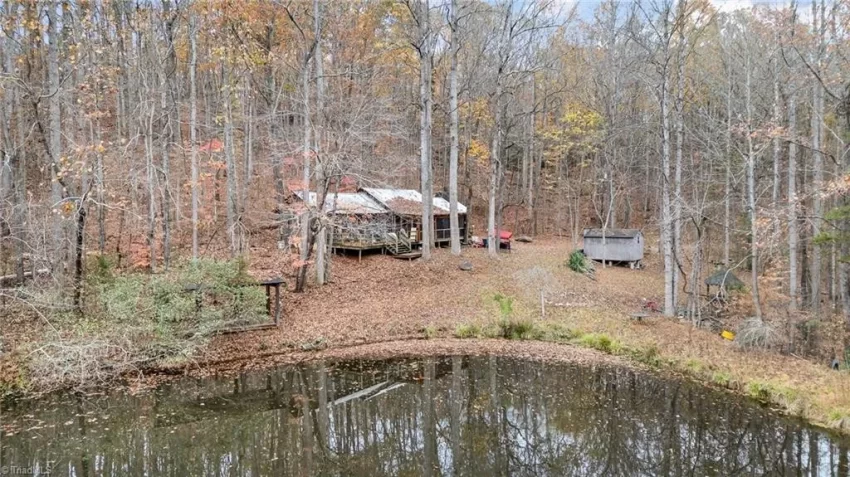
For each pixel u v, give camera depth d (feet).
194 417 37.78
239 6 59.72
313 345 52.80
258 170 88.89
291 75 82.79
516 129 124.26
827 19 62.80
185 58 76.48
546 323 59.98
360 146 72.13
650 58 67.97
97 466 30.25
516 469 31.76
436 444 35.19
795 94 63.21
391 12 87.15
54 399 39.04
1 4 43.37
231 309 51.75
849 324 54.08
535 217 131.23
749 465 32.09
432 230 88.43
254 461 31.81
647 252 115.24
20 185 54.95
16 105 59.00
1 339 42.22
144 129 59.57
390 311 62.08
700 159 96.48
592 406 41.27
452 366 49.96
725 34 80.59
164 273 52.24
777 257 66.85
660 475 31.14
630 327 59.82
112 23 60.13
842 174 50.01
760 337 53.52
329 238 69.92
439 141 129.08
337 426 37.45
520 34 92.73
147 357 45.34
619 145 126.93
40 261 49.14
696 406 41.06
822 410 38.24
